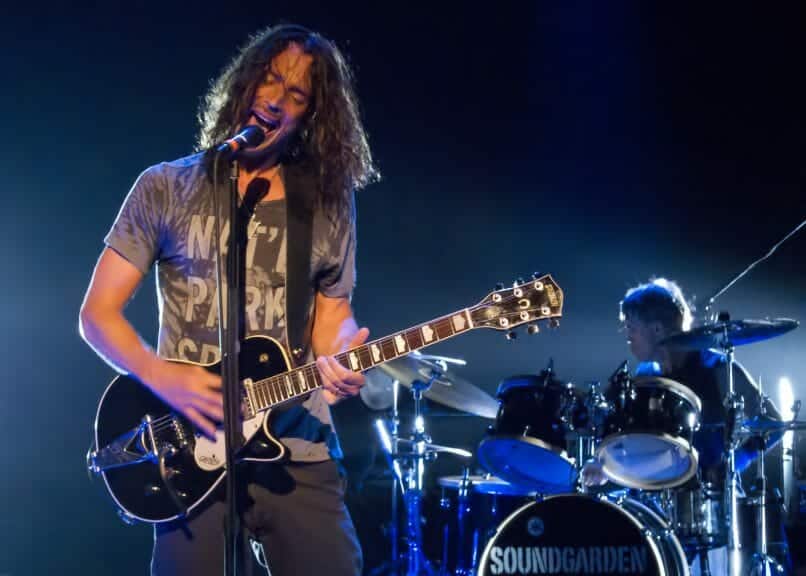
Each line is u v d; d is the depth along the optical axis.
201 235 5.82
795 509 12.74
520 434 9.66
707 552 10.38
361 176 6.47
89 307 5.68
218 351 5.75
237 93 6.20
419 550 13.23
